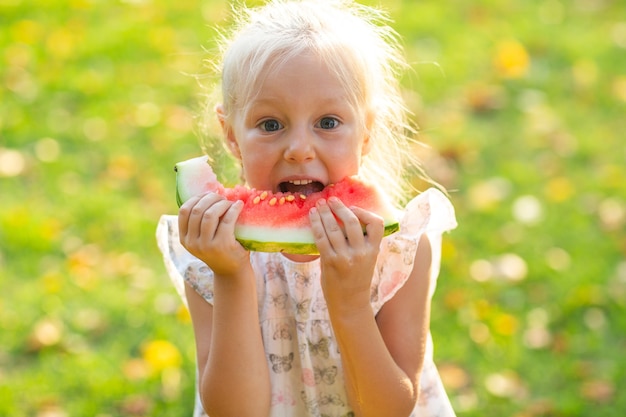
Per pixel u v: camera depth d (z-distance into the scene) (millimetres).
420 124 8094
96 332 5859
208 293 3621
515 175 7441
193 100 8484
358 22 3672
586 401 5328
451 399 5344
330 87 3299
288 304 3654
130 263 6461
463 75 8898
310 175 3316
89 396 5328
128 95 8500
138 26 9586
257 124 3346
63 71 8758
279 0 3846
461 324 5875
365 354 3221
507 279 6293
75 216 6895
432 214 3684
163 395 5332
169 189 7262
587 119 8352
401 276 3545
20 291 6137
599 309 6047
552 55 9383
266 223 3199
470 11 10203
